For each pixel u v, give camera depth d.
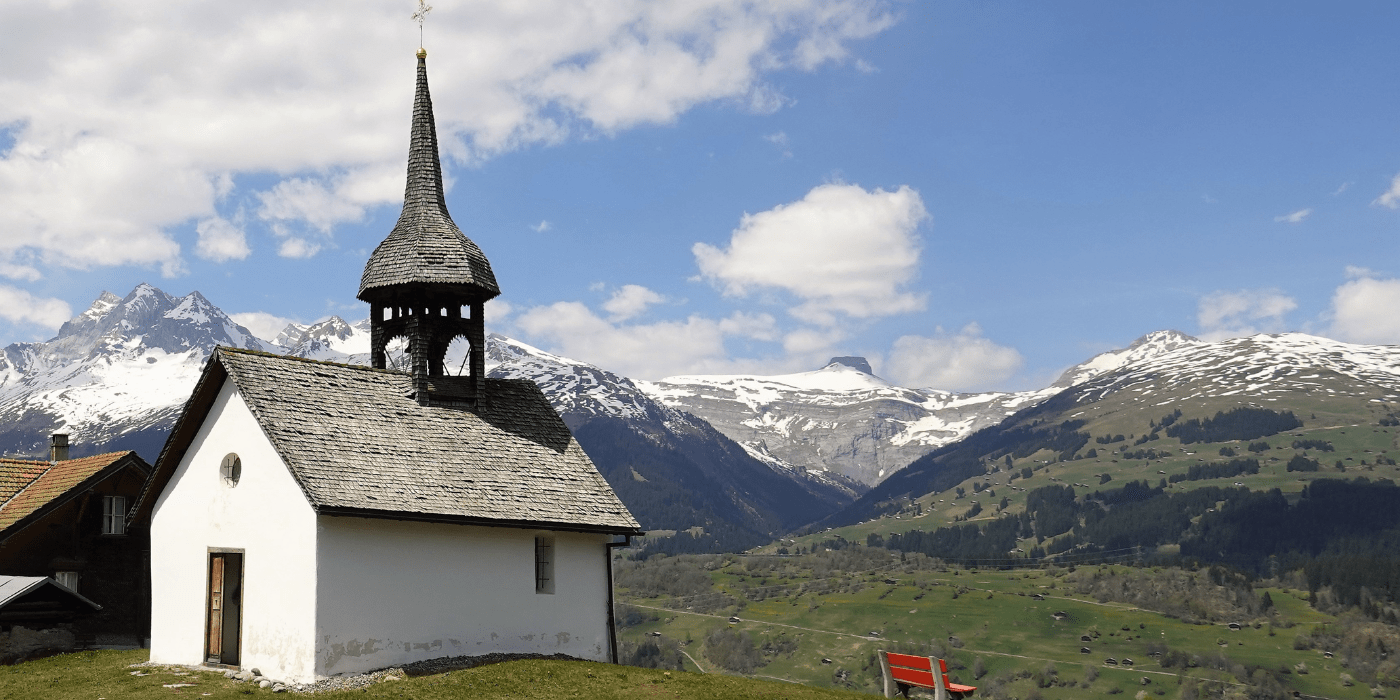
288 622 37.12
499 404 47.59
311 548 36.75
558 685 36.53
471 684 36.00
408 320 46.28
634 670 39.78
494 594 41.50
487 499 41.59
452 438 44.00
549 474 45.16
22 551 51.31
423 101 49.47
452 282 45.25
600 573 45.41
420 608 39.19
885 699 31.19
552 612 43.38
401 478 39.94
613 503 45.69
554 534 44.03
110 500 54.06
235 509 39.94
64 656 44.31
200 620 40.97
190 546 41.81
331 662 36.50
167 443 42.09
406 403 44.44
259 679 37.06
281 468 38.25
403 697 34.34
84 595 52.56
